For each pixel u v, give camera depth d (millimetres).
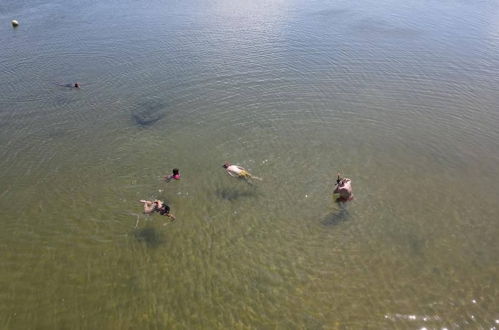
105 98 30906
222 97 30719
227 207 20219
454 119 28234
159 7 55469
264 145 24969
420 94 31578
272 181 21953
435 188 21594
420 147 25141
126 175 22562
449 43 42250
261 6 56375
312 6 56844
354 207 20203
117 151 24656
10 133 26594
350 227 19047
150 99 30562
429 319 14953
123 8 55125
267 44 41438
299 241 18344
